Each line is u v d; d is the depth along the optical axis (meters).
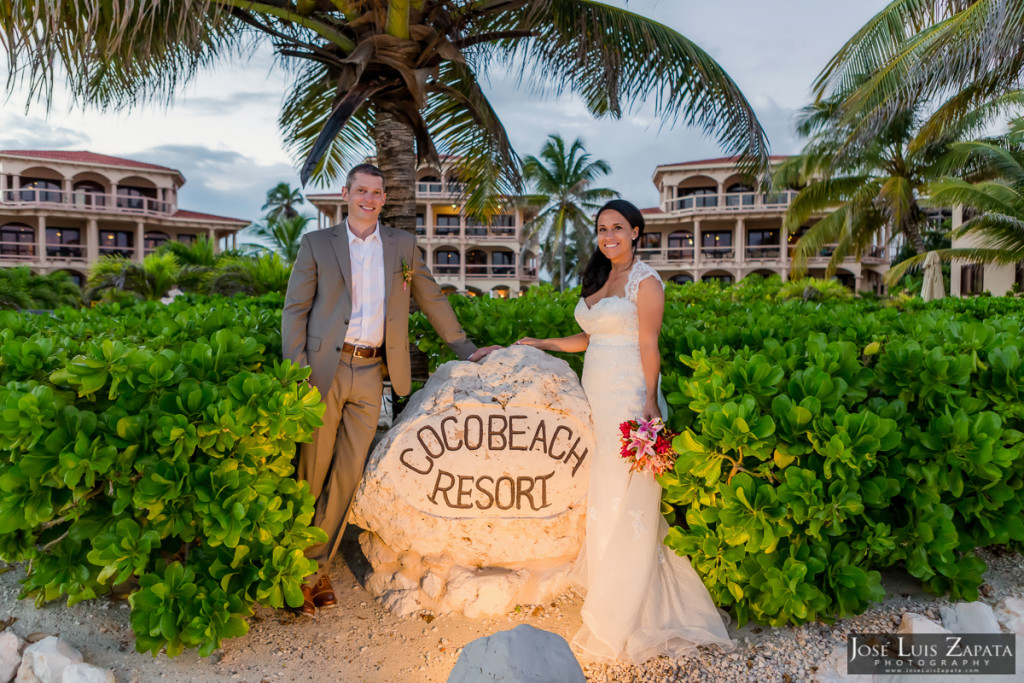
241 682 2.30
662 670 2.41
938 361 2.74
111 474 2.31
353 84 5.16
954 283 22.33
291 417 2.46
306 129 8.03
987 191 15.88
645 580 2.63
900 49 9.60
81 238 36.59
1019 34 7.44
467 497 2.88
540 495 2.92
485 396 2.97
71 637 2.50
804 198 21.56
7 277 19.59
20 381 2.76
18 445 2.24
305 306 2.87
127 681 2.27
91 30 3.80
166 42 4.79
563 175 34.16
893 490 2.52
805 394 2.63
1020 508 2.64
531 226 34.53
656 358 2.82
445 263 40.84
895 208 19.50
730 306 6.61
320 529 2.63
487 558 2.91
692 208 38.06
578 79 6.20
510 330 4.26
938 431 2.59
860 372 2.87
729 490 2.49
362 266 2.89
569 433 2.96
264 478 2.51
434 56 5.43
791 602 2.45
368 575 3.06
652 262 39.47
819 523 2.43
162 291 19.94
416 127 5.92
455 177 8.27
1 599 2.74
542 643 2.09
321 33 5.43
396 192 5.83
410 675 2.38
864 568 2.63
